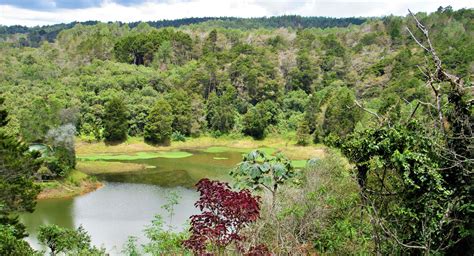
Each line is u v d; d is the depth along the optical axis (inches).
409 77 2306.8
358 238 339.9
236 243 266.8
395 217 325.1
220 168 2038.6
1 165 840.9
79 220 1184.8
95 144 2529.5
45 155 1627.7
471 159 272.7
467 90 300.0
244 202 244.7
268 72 3440.0
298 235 402.3
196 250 246.4
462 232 284.4
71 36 5201.8
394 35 4207.7
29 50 4375.0
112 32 5551.2
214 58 3727.9
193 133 2847.0
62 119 2386.8
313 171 522.6
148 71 3390.7
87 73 3358.8
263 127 2859.3
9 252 538.3
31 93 2716.5
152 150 2578.7
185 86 3189.0
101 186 1619.1
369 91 2849.4
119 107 2554.1
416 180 305.7
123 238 1026.7
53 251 783.1
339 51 3959.2
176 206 1290.6
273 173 450.0
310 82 3523.6
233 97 3132.4
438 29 3937.0
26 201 857.5
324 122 2628.0
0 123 961.5
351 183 484.4
